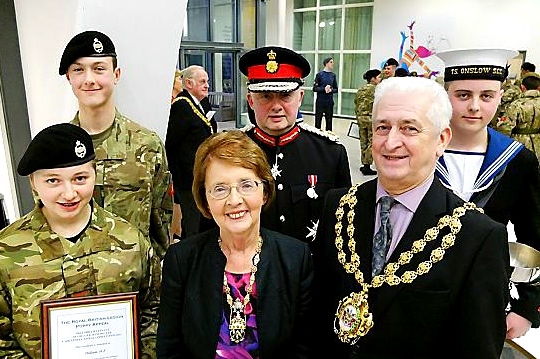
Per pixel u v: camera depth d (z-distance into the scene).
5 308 1.27
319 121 10.65
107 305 1.25
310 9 13.19
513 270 1.45
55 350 1.22
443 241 1.06
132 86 2.06
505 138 1.58
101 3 1.87
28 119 2.12
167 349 1.26
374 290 1.11
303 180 1.80
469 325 1.01
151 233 2.02
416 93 1.05
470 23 9.89
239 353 1.21
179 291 1.27
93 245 1.34
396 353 1.08
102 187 1.77
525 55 9.22
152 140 1.90
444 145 1.12
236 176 1.18
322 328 1.25
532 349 1.59
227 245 1.27
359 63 12.39
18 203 2.19
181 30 2.15
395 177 1.09
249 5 9.59
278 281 1.25
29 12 1.91
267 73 1.70
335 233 1.23
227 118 9.78
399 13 10.98
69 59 1.66
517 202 1.58
